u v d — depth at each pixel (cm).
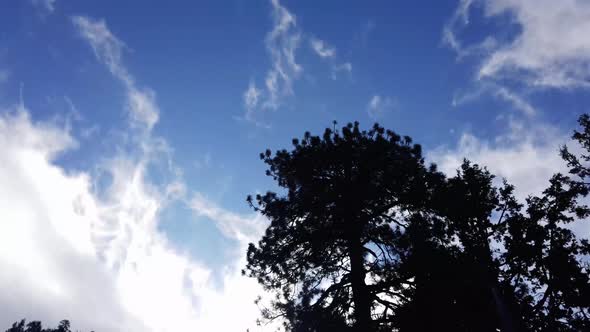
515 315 1340
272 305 1557
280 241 1645
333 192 1584
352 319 1325
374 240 1521
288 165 1781
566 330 1440
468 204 1599
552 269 1512
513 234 1611
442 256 1289
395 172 1572
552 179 1808
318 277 1648
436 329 1120
